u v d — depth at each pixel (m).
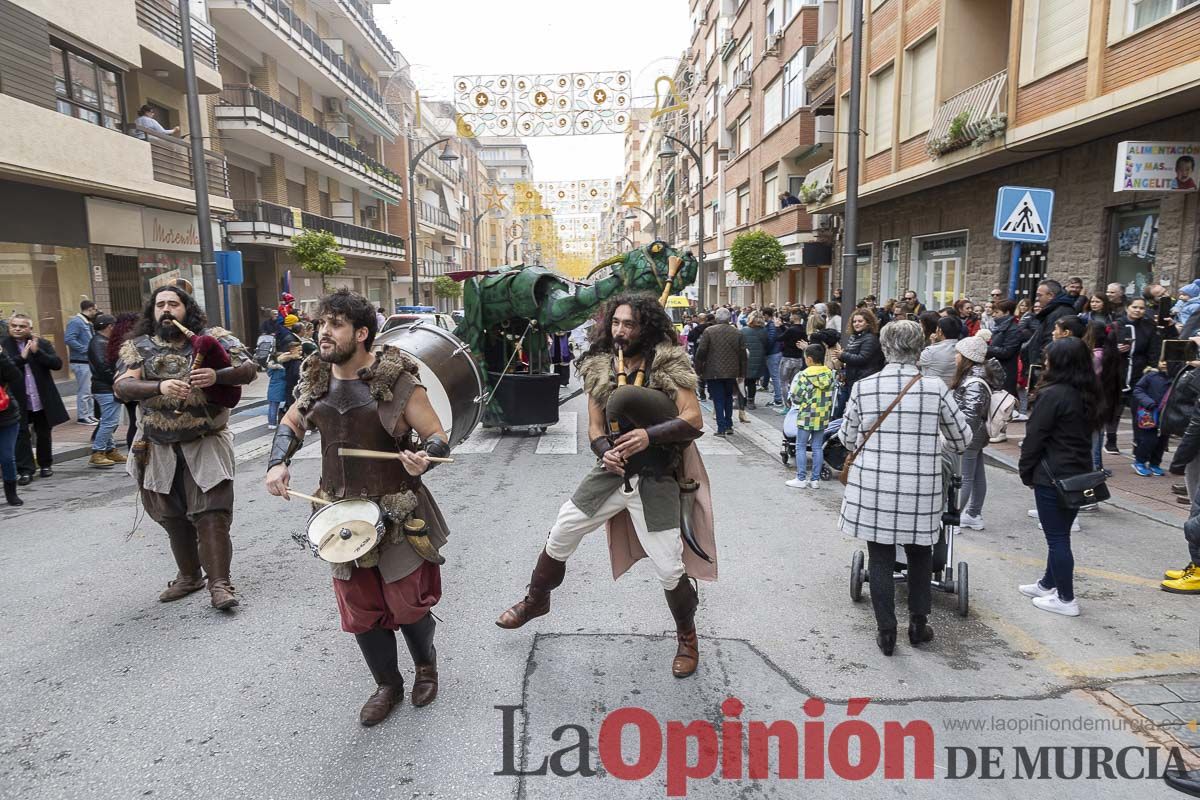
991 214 13.98
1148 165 8.88
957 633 4.12
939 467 3.77
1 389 6.83
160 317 4.29
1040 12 11.09
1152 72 8.99
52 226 14.38
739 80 32.09
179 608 4.54
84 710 3.37
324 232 23.94
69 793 2.79
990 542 5.67
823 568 5.18
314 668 3.76
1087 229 11.42
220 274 13.53
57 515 6.70
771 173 27.44
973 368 5.80
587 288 9.45
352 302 3.08
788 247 24.81
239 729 3.21
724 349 10.48
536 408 10.36
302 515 6.65
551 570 3.76
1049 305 8.75
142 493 4.50
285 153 26.31
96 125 14.10
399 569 3.12
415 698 3.38
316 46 27.89
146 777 2.88
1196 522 4.47
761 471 8.34
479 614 4.40
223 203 19.69
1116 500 6.57
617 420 3.45
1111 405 6.68
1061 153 11.94
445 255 60.41
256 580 5.00
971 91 13.09
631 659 3.83
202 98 21.11
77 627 4.27
